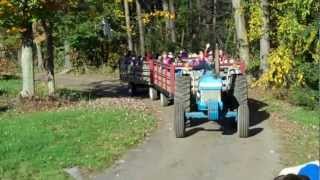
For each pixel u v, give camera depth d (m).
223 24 30.64
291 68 22.06
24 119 18.00
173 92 18.91
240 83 15.74
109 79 39.84
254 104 20.81
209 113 15.87
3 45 52.03
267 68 24.59
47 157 13.52
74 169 12.81
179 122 15.77
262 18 25.34
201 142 15.30
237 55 28.59
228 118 16.34
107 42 47.44
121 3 48.00
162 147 14.84
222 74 18.02
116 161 13.54
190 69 18.88
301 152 13.91
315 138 15.20
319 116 17.95
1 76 42.00
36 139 14.97
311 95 19.48
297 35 21.03
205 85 15.97
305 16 21.00
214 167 13.02
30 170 12.65
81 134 15.86
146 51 46.00
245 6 26.59
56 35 44.97
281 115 18.45
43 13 21.28
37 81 36.44
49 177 12.24
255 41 28.53
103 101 22.64
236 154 14.02
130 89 26.83
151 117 18.70
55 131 16.09
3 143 14.57
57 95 23.61
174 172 12.74
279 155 13.76
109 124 17.19
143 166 13.20
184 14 48.81
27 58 22.56
